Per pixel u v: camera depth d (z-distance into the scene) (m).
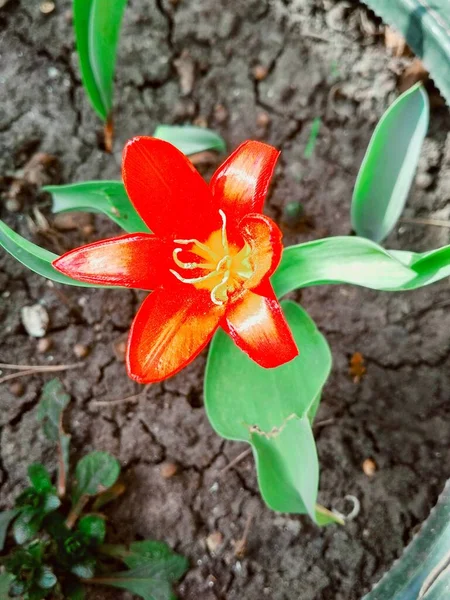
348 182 0.30
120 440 0.29
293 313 0.22
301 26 0.31
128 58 0.31
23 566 0.24
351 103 0.31
